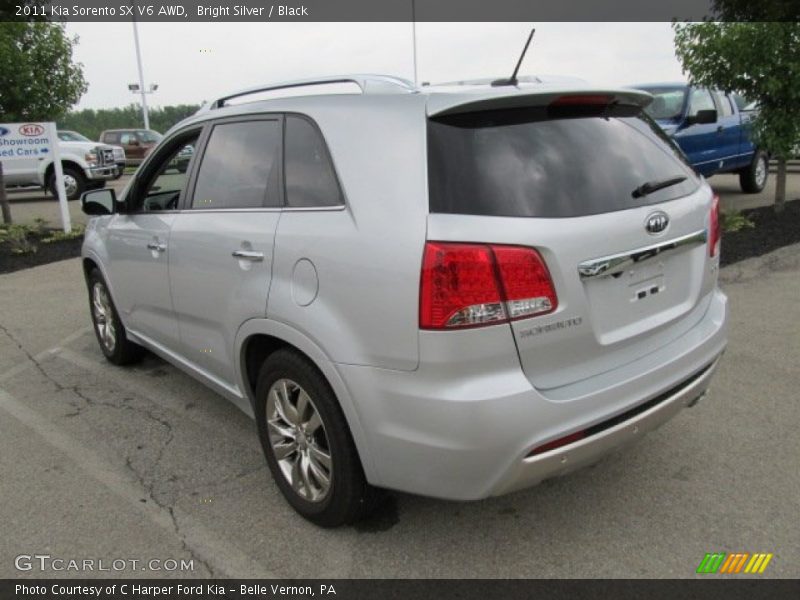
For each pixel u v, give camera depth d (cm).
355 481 279
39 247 1039
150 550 294
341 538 297
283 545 294
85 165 1672
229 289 324
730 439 367
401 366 244
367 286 250
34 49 1080
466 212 238
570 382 253
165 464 368
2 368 529
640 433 271
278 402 308
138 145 2789
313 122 295
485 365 235
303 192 293
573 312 247
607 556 279
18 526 313
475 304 231
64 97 1130
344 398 262
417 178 247
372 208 256
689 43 904
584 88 273
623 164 280
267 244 298
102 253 478
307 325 272
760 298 615
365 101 279
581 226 249
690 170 327
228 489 341
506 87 276
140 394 468
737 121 1147
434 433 239
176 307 383
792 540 284
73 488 345
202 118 377
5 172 1609
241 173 335
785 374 448
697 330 305
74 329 631
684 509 307
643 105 322
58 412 440
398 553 286
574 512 309
